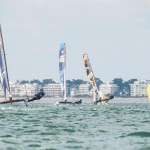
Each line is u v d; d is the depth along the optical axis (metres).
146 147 73.19
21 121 117.31
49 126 102.94
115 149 71.56
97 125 107.62
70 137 84.06
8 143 76.50
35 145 74.69
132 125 108.56
